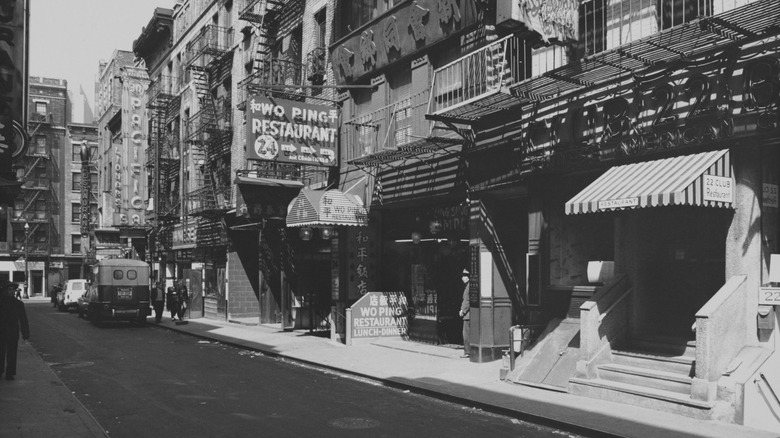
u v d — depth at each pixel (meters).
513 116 13.17
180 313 27.62
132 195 43.06
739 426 8.14
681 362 9.59
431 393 10.95
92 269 29.38
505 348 14.02
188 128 34.84
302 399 10.67
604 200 9.55
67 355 16.91
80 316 33.44
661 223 11.32
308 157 19.23
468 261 15.32
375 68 18.28
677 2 10.35
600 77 11.02
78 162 68.81
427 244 17.36
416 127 16.55
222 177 31.16
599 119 11.30
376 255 19.23
